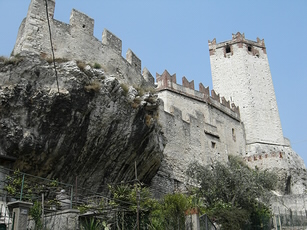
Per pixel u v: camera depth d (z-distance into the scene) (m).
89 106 18.36
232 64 52.22
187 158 32.38
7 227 12.61
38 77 17.31
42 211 14.02
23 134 16.42
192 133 34.72
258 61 52.97
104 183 20.02
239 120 47.41
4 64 17.00
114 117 19.52
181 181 29.98
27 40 19.14
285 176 42.09
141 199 17.25
